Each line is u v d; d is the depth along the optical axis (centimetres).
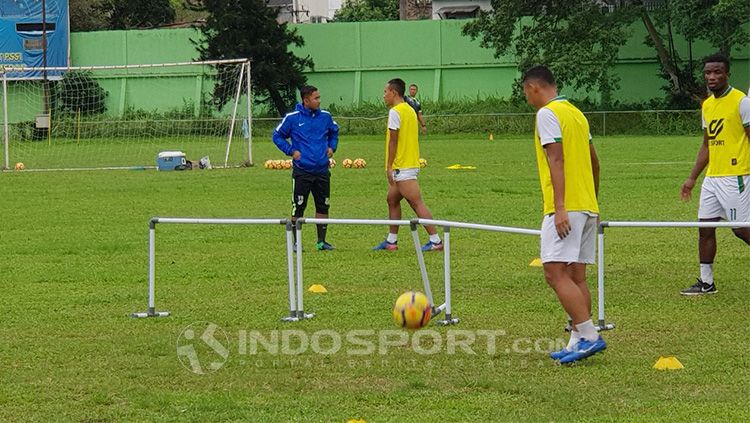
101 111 6241
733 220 1141
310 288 1198
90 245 1584
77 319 1055
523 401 758
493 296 1157
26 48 5953
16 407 759
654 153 3659
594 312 1067
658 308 1086
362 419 718
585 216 855
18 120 5888
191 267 1370
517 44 5778
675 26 5512
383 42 6438
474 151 3988
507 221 1817
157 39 6334
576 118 850
